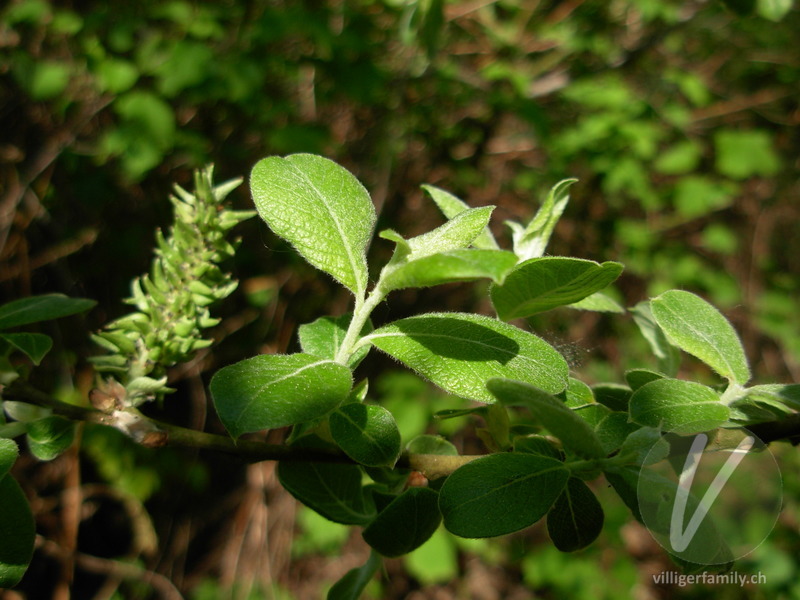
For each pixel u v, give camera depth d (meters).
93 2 4.26
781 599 3.79
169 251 1.11
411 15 2.97
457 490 0.88
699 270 5.12
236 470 4.52
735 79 6.04
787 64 5.73
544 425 0.83
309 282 4.43
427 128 4.79
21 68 4.02
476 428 1.09
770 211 5.94
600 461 0.88
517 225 1.19
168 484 4.22
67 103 4.12
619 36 5.17
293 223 0.94
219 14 4.15
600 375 4.54
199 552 4.35
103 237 4.27
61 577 3.85
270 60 4.12
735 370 0.98
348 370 0.88
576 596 4.06
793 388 0.95
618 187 4.71
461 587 4.42
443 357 0.89
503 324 0.92
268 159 0.98
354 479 1.09
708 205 5.04
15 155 4.09
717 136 5.23
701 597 4.05
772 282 5.62
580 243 5.14
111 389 1.02
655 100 5.28
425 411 3.98
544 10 5.09
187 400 4.25
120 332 1.08
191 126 4.36
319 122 4.58
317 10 4.20
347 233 0.96
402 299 4.68
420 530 0.94
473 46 4.97
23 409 0.98
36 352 1.01
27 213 4.08
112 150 3.85
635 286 5.18
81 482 4.04
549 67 5.04
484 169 5.07
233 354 4.30
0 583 0.85
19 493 0.89
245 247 4.31
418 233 4.77
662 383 0.94
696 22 5.03
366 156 4.57
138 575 4.09
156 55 4.04
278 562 4.33
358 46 4.03
